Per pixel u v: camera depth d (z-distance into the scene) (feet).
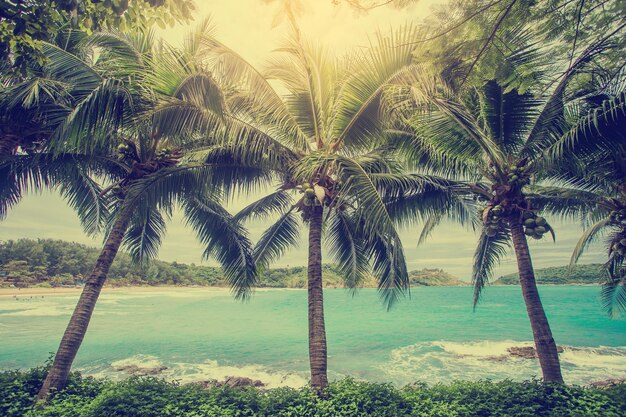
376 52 23.71
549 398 24.56
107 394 24.06
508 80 19.08
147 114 23.17
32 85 23.95
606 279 41.39
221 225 37.96
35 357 73.92
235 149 27.53
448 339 95.45
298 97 30.99
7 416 22.47
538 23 17.76
